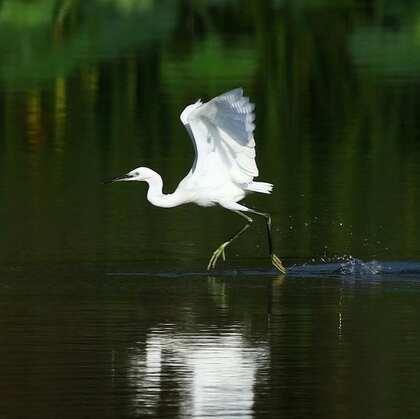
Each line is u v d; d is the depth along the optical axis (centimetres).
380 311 1308
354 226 1706
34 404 1027
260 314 1298
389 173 2020
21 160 2114
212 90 2603
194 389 1064
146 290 1396
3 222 1716
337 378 1091
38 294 1376
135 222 1736
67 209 1797
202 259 1552
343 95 2591
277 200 1855
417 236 1656
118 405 1026
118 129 2344
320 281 1448
